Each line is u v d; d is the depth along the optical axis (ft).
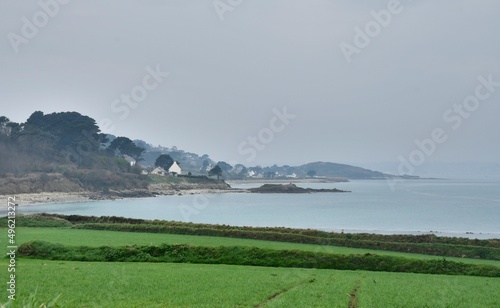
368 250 253.03
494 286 157.99
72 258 192.95
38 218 331.77
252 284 143.13
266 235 278.87
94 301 115.14
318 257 200.44
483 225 484.33
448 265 198.08
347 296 128.16
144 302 116.16
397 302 123.13
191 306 113.09
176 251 204.44
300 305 115.24
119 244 223.92
